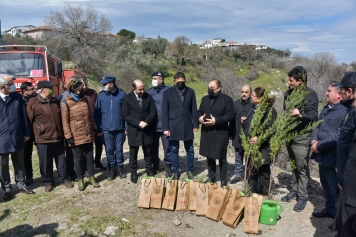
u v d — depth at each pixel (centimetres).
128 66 3325
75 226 438
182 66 4259
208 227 428
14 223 455
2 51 960
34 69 923
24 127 544
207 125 527
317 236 405
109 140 594
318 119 449
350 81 337
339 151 341
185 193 475
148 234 413
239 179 609
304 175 469
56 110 553
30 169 601
